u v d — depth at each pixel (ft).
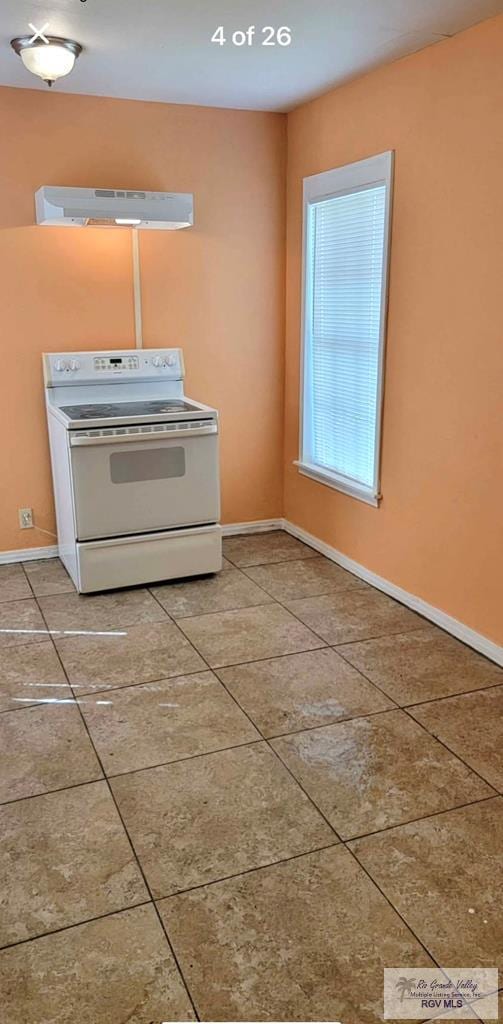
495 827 6.68
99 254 12.64
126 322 13.12
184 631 10.66
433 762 7.62
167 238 13.05
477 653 9.98
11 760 7.68
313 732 8.16
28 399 12.76
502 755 7.73
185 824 6.74
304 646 10.19
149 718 8.45
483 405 9.39
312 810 6.91
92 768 7.55
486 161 8.83
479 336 9.30
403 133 10.23
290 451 14.88
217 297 13.73
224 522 15.03
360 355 12.12
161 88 11.53
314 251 13.17
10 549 13.37
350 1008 5.01
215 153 12.99
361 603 11.68
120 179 12.41
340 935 5.57
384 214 10.84
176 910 5.80
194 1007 5.02
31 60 9.37
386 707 8.66
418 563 11.12
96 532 11.60
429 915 5.74
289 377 14.53
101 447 11.22
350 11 8.30
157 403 13.00
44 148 11.80
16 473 13.03
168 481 11.88
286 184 13.69
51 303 12.51
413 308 10.49
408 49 9.67
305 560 13.70
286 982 5.20
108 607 11.50
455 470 10.06
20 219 11.96
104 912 5.79
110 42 9.39
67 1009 5.01
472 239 9.21
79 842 6.52
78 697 8.89
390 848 6.44
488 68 8.64
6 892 5.98
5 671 9.50
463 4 8.13
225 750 7.84
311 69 10.59
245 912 5.78
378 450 11.68
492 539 9.54
